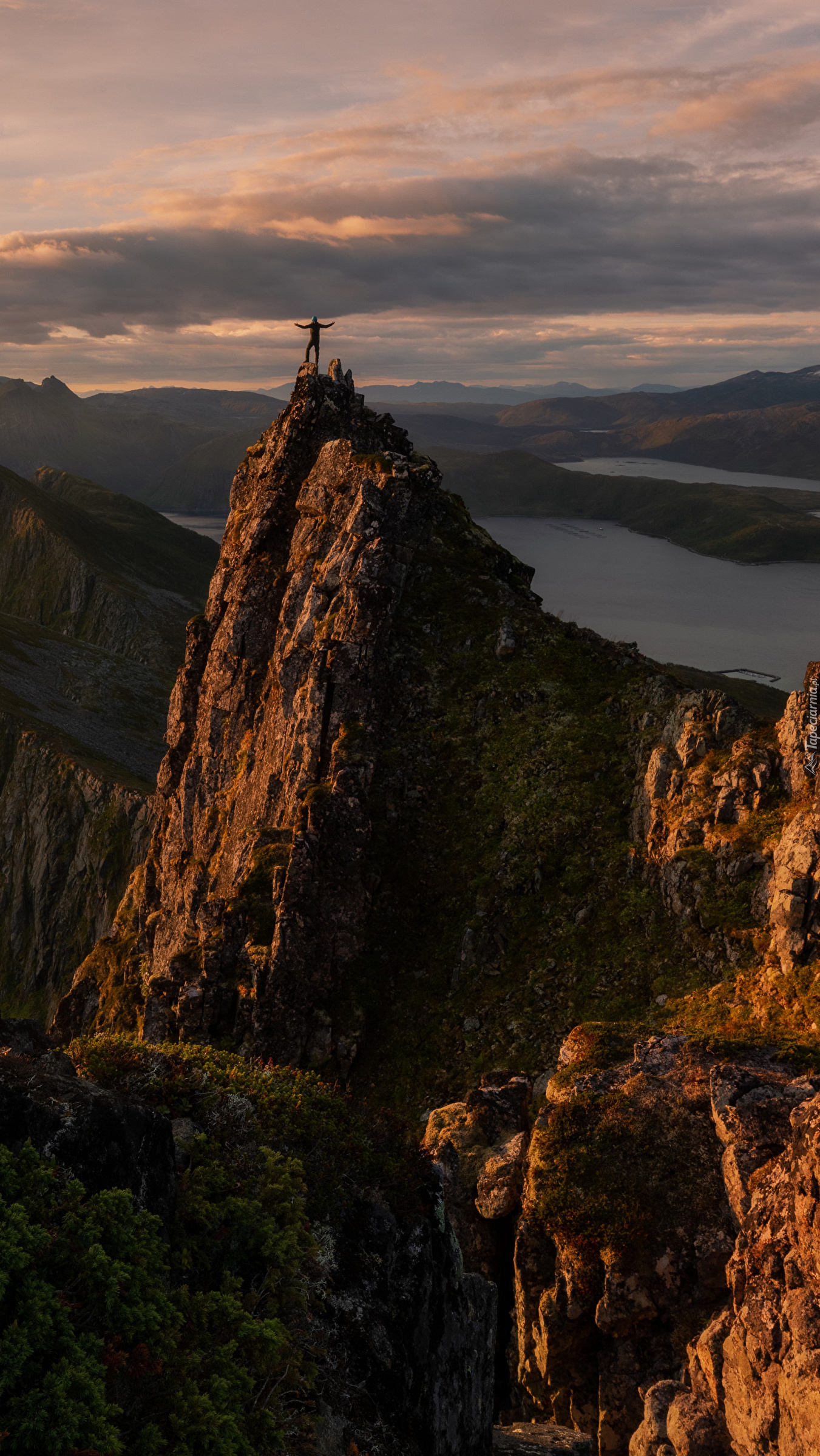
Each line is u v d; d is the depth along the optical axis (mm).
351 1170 19344
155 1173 14555
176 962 53656
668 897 44938
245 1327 13633
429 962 49906
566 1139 27312
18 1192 12289
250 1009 49375
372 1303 17719
